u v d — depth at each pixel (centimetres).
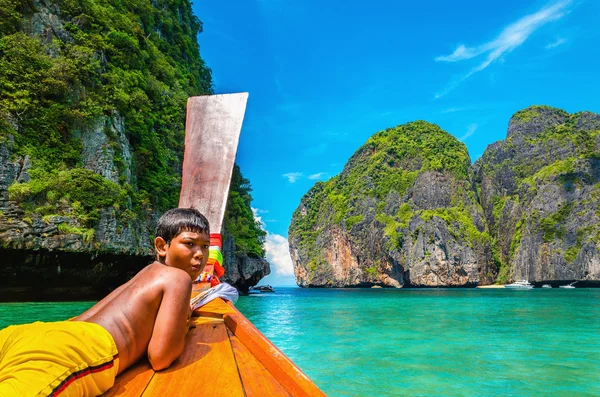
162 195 3338
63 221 2295
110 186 2544
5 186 2206
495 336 1038
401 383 573
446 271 9706
